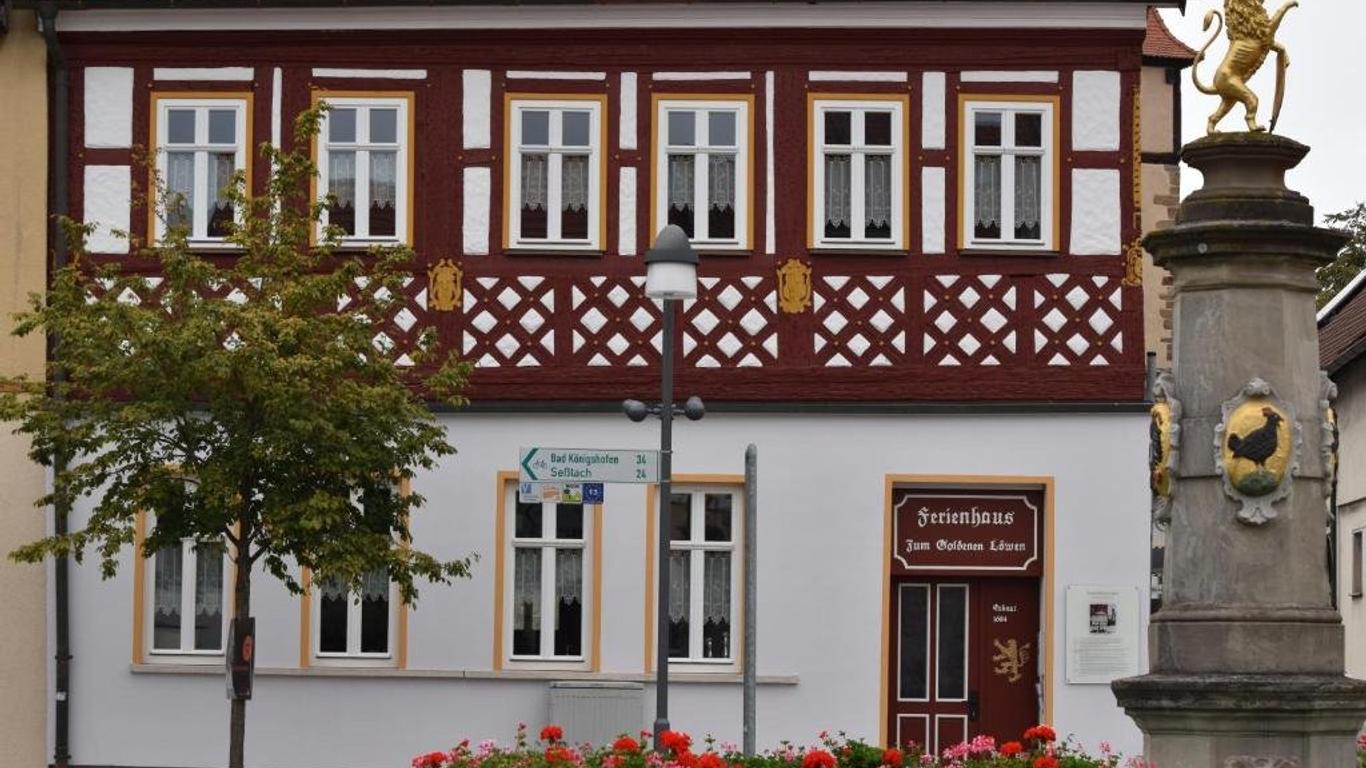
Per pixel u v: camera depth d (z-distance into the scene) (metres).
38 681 27.48
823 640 27.33
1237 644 17.64
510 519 27.52
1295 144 18.03
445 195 27.67
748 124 27.59
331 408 23.83
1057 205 27.50
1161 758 17.62
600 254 27.61
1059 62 27.58
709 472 27.42
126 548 27.52
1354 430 41.75
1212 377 17.98
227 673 24.19
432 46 27.78
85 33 27.83
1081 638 27.27
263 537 24.50
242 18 27.77
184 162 27.83
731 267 27.56
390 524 24.84
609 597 27.42
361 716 27.34
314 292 23.95
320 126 27.27
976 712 27.62
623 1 27.59
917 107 27.58
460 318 27.58
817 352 27.47
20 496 27.45
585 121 27.72
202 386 23.80
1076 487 27.33
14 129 27.75
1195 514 17.98
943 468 27.41
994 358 27.44
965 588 27.72
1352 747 17.55
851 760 19.16
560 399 27.50
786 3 27.52
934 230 27.52
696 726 27.27
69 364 23.80
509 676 27.27
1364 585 40.81
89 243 27.64
